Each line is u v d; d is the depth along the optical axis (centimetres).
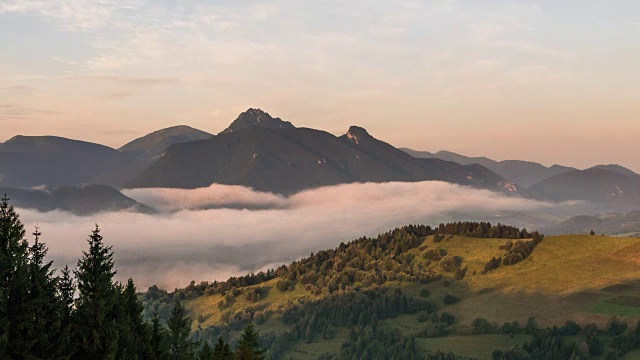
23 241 4950
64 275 5369
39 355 4878
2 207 4866
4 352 4525
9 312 4741
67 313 5309
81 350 5278
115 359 5494
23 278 4784
